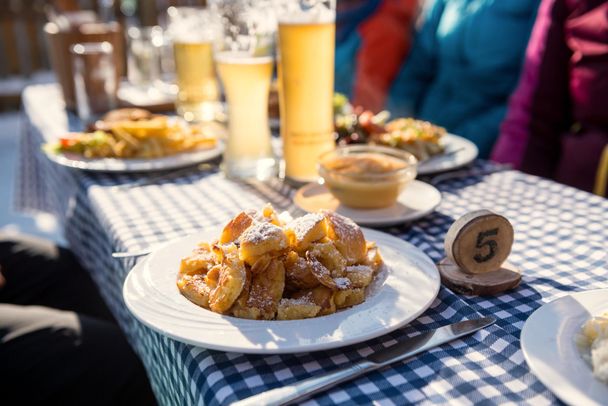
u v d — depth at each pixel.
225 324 0.60
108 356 1.03
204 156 1.33
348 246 0.70
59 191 1.59
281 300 0.64
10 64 6.12
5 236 1.58
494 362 0.59
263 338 0.57
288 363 0.60
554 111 1.93
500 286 0.73
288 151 1.18
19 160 2.42
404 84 2.66
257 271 0.64
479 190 1.16
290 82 1.12
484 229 0.75
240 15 1.17
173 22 1.75
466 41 2.27
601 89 1.76
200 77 1.74
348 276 0.67
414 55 2.64
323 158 1.08
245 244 0.65
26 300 1.45
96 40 1.88
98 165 1.26
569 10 1.85
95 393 1.00
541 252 0.86
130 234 0.94
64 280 1.49
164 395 0.78
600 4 1.78
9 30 5.99
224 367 0.59
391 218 0.94
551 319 0.59
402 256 0.76
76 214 1.32
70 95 1.96
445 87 2.44
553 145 1.95
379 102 2.68
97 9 3.50
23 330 1.05
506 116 2.04
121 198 1.13
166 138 1.36
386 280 0.70
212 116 1.77
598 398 0.47
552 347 0.54
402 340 0.64
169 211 1.05
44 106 2.07
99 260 1.18
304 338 0.57
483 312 0.69
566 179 1.83
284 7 1.10
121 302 1.01
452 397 0.53
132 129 1.34
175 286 0.69
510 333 0.64
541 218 1.00
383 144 1.31
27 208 2.37
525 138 1.94
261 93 1.22
